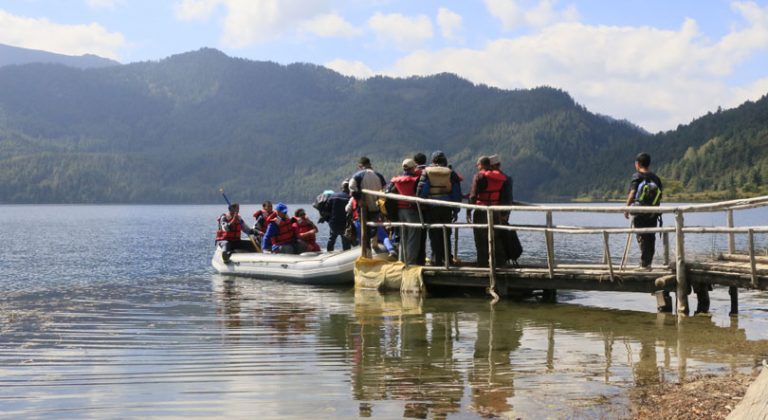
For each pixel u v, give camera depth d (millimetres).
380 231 12961
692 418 4676
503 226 10922
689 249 21547
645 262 10344
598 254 20312
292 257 14703
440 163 11930
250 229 17141
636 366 6375
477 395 5469
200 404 5367
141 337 8125
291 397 5516
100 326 8945
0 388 5852
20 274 17094
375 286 12617
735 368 6199
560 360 6691
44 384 5977
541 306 10570
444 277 11734
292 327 8773
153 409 5254
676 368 6258
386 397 5469
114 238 37906
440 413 5012
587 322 8953
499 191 11453
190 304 11109
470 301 11109
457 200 12055
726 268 9031
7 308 10727
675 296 10578
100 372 6383
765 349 7066
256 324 9039
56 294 12672
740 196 191375
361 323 9031
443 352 7141
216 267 17094
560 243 26391
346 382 5949
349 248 14484
